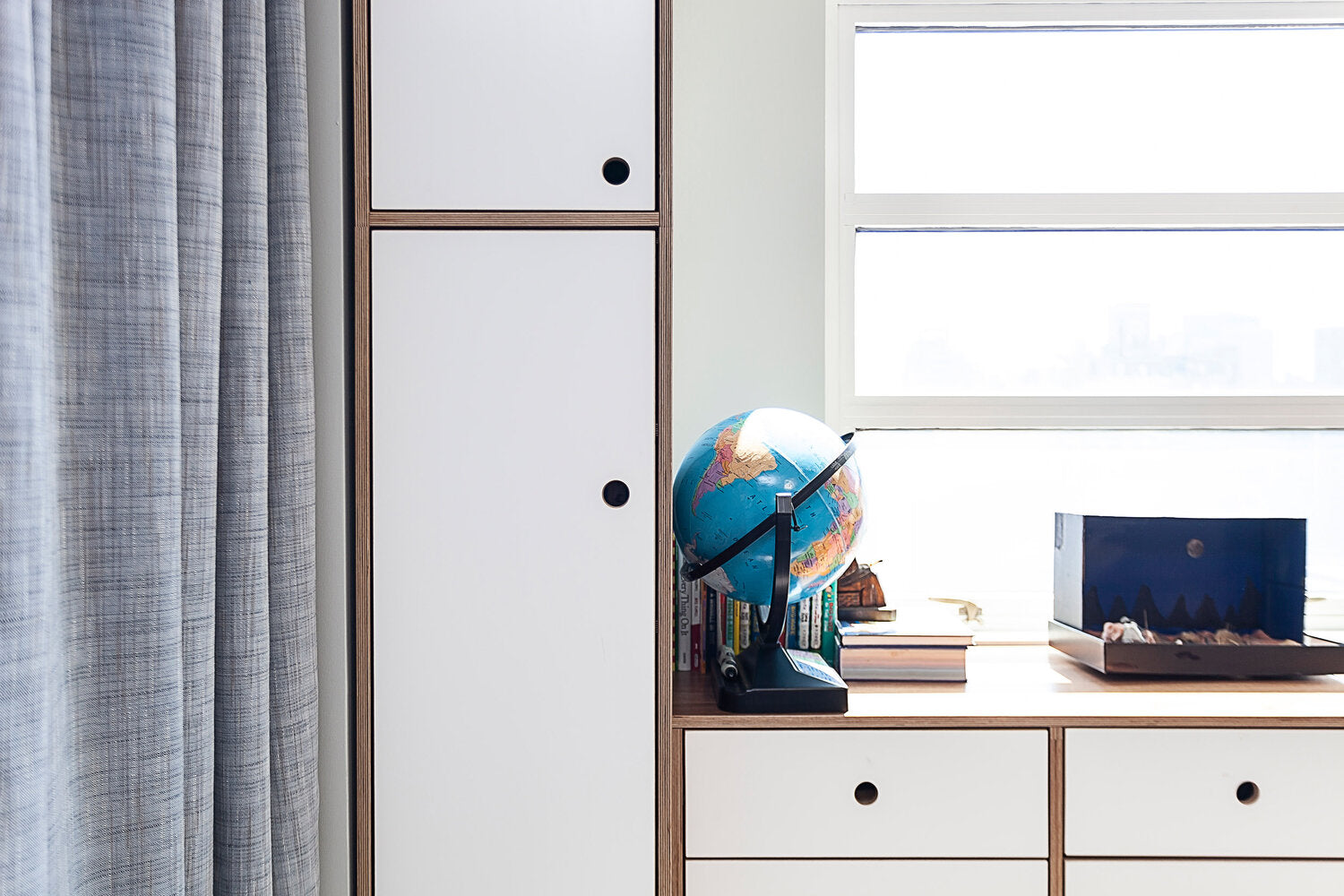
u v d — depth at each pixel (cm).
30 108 72
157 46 87
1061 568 176
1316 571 198
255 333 103
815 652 162
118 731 87
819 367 182
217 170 96
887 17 191
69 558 85
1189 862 137
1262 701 145
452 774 124
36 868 73
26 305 72
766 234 181
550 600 124
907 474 197
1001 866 137
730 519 134
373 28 121
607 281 123
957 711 138
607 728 124
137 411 87
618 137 122
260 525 103
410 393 122
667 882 125
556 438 123
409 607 123
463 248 122
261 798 103
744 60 180
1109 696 147
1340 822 137
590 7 122
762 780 135
